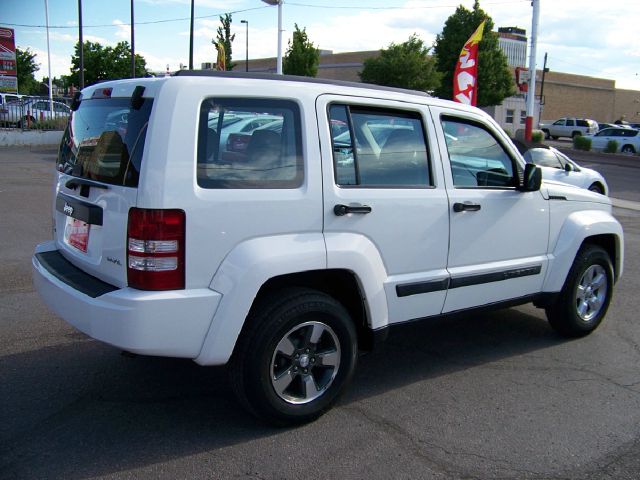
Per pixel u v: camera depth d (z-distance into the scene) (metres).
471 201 4.34
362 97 3.87
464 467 3.29
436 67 39.38
